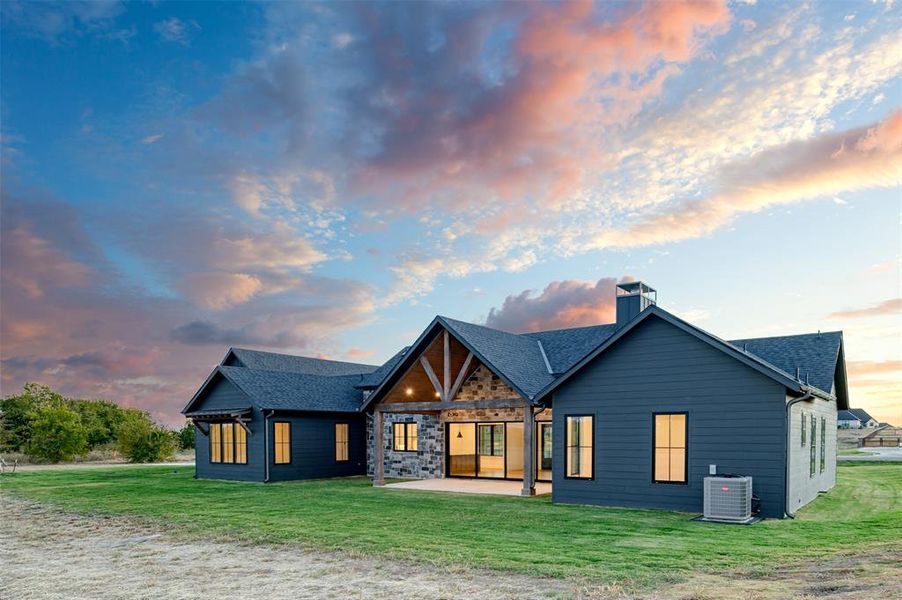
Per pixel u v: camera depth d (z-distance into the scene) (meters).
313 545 8.81
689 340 12.09
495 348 16.81
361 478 20.97
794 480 11.44
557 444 13.61
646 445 12.45
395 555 7.99
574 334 20.00
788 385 10.73
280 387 21.45
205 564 7.85
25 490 17.61
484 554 7.91
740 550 7.89
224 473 20.98
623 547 8.26
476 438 19.30
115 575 7.39
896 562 6.50
